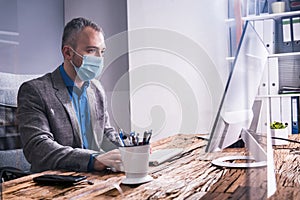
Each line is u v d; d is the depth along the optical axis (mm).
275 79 1895
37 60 1659
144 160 715
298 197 646
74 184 709
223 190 664
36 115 905
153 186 678
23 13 1620
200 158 847
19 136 903
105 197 633
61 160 836
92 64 969
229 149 873
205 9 1664
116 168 790
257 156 829
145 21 2104
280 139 1272
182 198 618
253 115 956
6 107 907
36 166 849
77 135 921
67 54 974
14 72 938
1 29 870
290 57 2055
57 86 950
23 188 690
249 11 1703
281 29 2096
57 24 1787
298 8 2055
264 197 659
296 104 1853
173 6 1909
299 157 1012
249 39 956
